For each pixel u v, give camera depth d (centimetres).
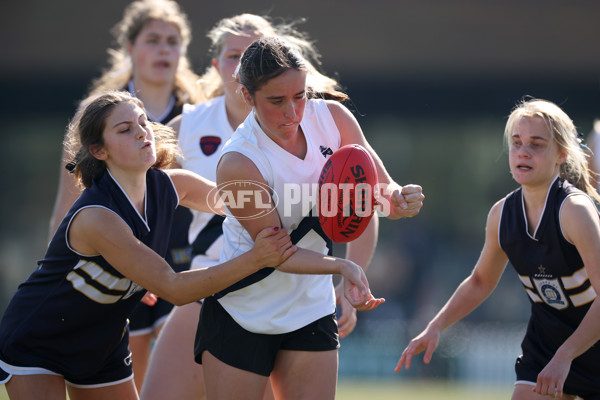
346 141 1278
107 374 1352
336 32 6769
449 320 1471
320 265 1127
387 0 6775
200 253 1528
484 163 8669
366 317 6588
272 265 1148
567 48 6781
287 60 1105
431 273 7481
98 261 1244
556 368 1246
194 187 1362
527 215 1376
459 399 3183
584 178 1428
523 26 6794
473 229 8600
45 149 8381
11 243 8300
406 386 3888
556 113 1342
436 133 8662
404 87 7044
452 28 6812
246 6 6494
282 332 1203
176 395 1442
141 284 1212
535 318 1423
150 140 1262
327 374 1216
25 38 6681
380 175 1278
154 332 1798
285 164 1179
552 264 1345
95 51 6688
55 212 1656
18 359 1274
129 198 1261
